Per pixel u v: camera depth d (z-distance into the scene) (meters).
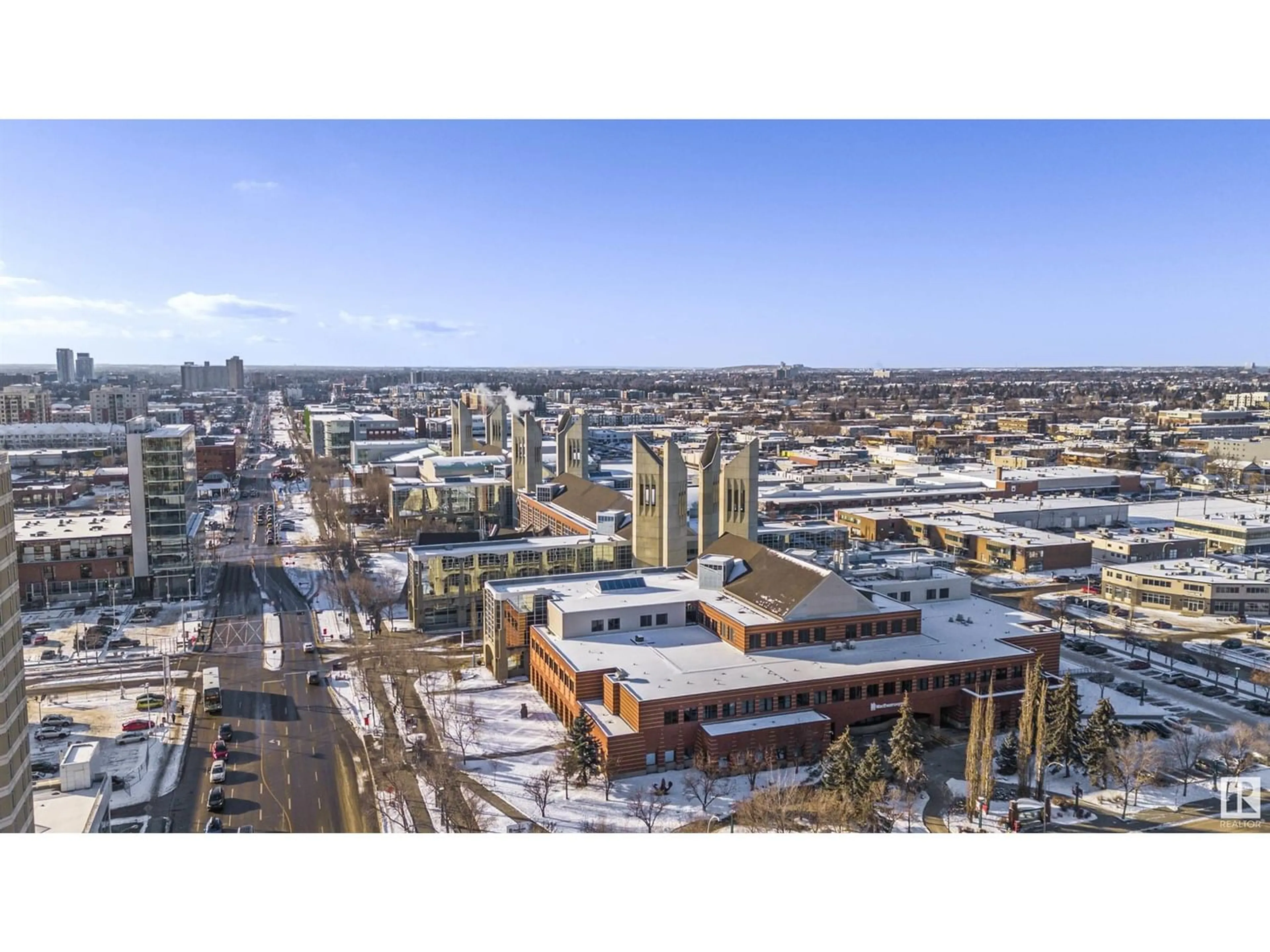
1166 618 189.00
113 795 108.81
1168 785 111.00
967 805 103.12
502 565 182.62
